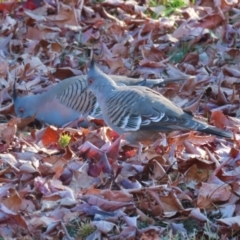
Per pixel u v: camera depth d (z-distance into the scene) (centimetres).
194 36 1523
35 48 1495
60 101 1241
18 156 1080
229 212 951
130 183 1012
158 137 1104
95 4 1664
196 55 1442
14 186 1006
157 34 1542
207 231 916
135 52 1501
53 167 1036
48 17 1599
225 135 1062
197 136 1121
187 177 1023
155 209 952
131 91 1112
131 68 1441
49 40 1542
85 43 1538
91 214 951
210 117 1216
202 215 936
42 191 993
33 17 1592
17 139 1148
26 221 921
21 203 959
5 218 923
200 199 959
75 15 1580
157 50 1464
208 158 1078
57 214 948
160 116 1073
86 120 1226
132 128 1089
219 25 1554
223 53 1455
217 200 970
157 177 1027
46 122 1267
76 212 950
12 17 1630
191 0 1719
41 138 1149
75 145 1124
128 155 1104
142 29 1557
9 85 1365
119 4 1666
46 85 1393
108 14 1628
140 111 1086
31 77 1409
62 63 1462
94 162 1064
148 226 937
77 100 1227
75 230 934
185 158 1073
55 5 1648
